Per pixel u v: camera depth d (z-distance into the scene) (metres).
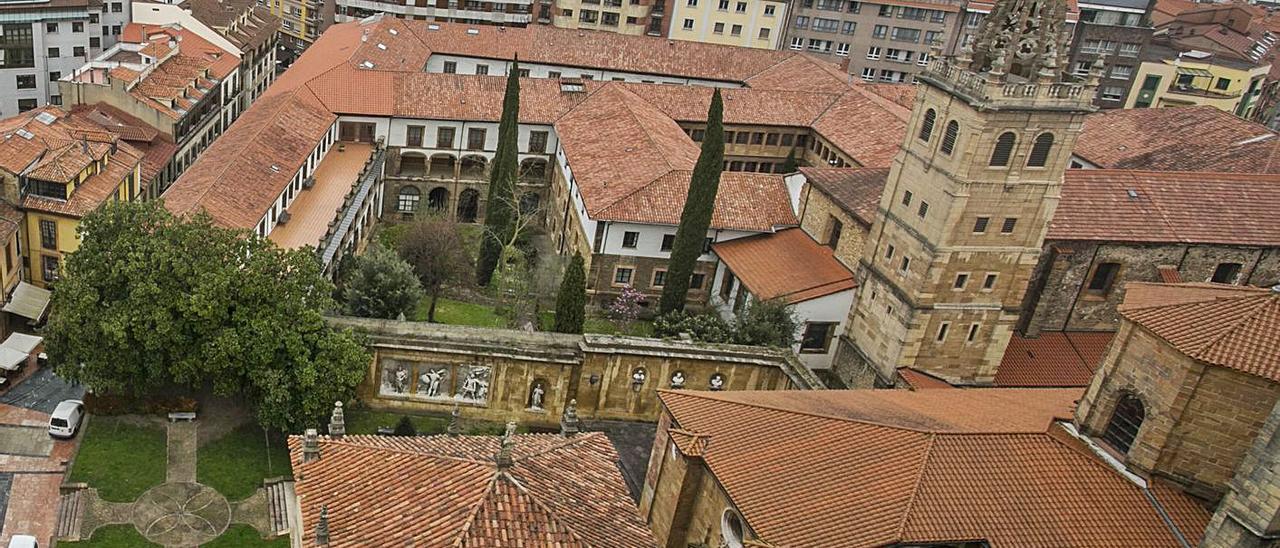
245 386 58.56
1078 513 39.59
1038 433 42.56
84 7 118.25
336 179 90.62
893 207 68.69
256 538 53.06
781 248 80.31
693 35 153.25
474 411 65.62
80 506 53.19
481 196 105.56
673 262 77.75
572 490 33.38
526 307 83.00
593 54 125.44
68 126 83.75
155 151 94.81
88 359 56.41
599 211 80.12
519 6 147.25
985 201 63.16
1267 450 33.41
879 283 70.25
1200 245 70.25
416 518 30.83
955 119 62.09
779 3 151.88
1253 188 74.38
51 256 74.25
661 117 100.69
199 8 128.38
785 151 110.12
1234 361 39.16
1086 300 71.94
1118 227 69.38
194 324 55.16
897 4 154.50
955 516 38.16
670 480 46.53
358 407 64.19
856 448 41.53
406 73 103.00
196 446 59.25
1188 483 41.94
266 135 83.94
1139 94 144.88
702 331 72.50
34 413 61.81
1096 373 44.81
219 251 56.97
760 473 41.94
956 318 67.19
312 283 59.62
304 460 34.81
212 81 109.06
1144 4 139.38
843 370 75.00
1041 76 59.53
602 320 82.12
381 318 68.88
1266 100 159.88
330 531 31.20
